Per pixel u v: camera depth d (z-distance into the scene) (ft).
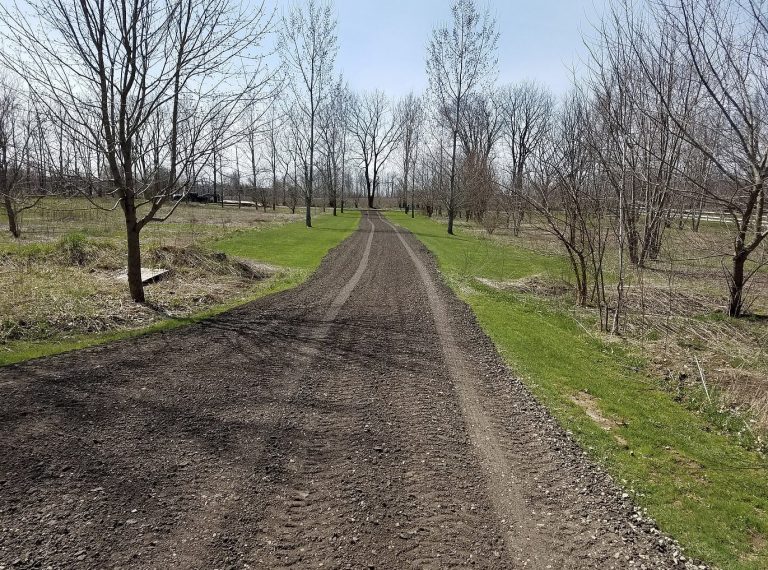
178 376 17.74
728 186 22.06
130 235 27.25
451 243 79.46
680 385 21.38
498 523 10.65
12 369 17.44
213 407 15.37
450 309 31.73
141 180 27.68
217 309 28.81
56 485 10.87
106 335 22.35
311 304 31.32
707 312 34.63
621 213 28.63
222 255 41.88
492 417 16.12
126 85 25.11
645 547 10.27
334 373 19.10
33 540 9.16
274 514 10.41
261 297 32.81
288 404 15.96
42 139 27.45
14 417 13.82
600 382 20.85
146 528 9.70
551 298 38.58
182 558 8.96
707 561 10.10
